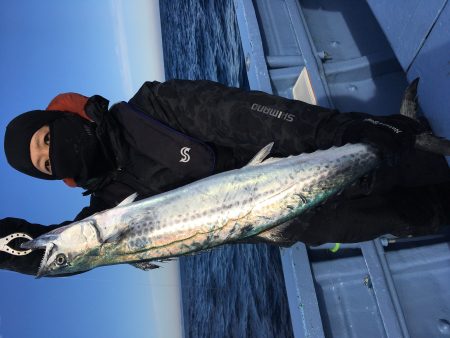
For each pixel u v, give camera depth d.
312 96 1.28
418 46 0.94
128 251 0.82
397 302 1.04
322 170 0.78
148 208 0.82
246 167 0.81
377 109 1.34
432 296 1.08
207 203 0.80
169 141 0.81
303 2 1.59
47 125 0.81
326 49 1.49
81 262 0.81
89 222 0.81
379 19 1.08
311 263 1.14
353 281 1.11
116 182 0.88
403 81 1.37
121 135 0.84
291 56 1.40
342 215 0.89
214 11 2.48
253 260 2.01
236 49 2.08
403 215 0.91
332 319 1.07
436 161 0.99
